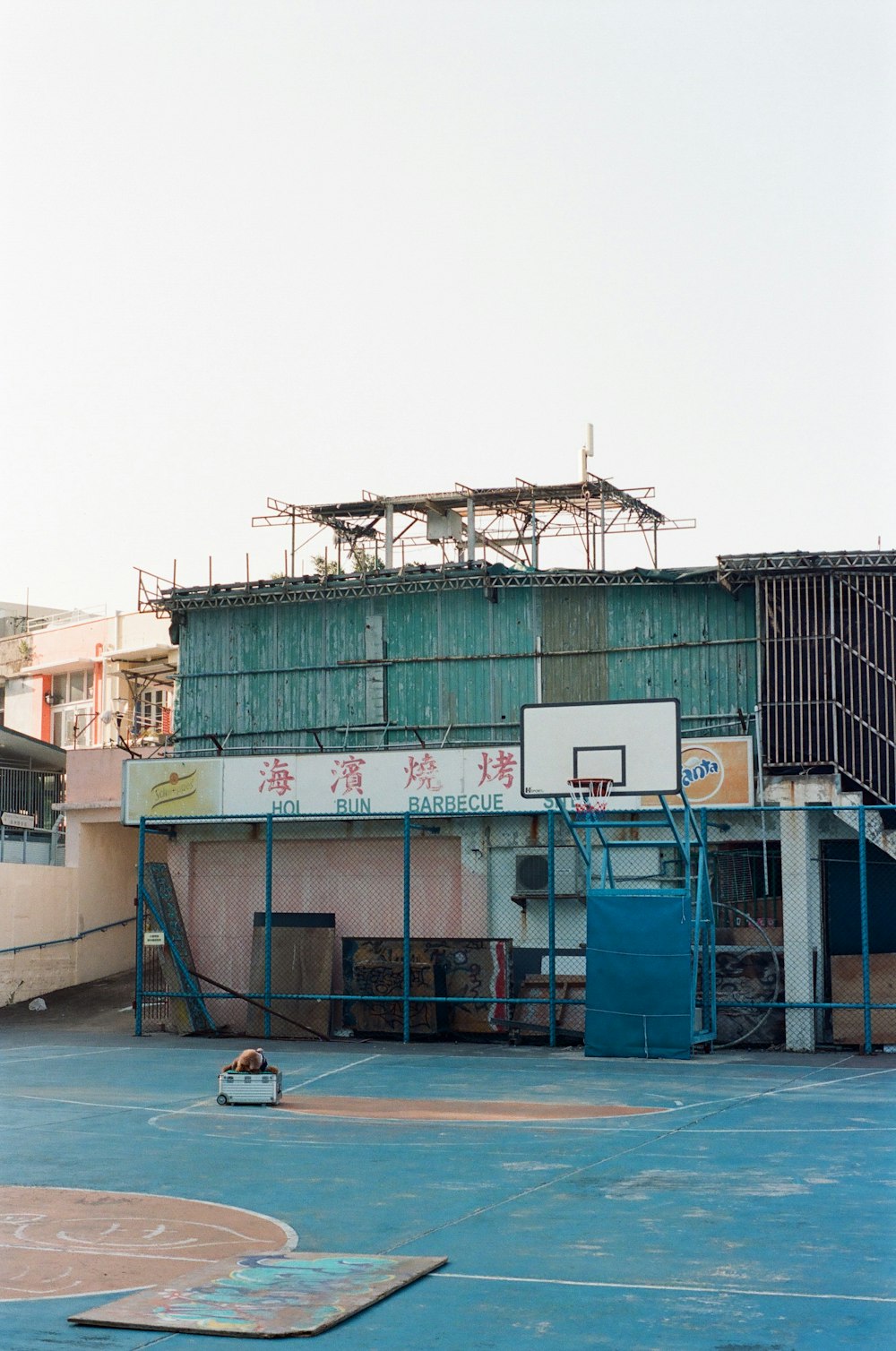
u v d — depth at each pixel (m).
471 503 31.70
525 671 28.77
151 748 34.75
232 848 29.47
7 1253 8.95
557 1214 10.02
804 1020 23.36
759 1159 12.24
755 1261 8.51
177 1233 9.52
